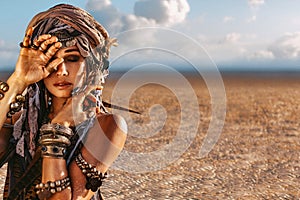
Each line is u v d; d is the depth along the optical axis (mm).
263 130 15602
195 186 8656
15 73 1231
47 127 1234
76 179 1246
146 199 7785
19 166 1374
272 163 10742
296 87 46469
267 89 40906
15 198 1302
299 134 14984
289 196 8258
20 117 1337
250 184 8938
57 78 1221
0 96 1236
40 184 1219
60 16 1220
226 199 7980
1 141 1386
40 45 1211
